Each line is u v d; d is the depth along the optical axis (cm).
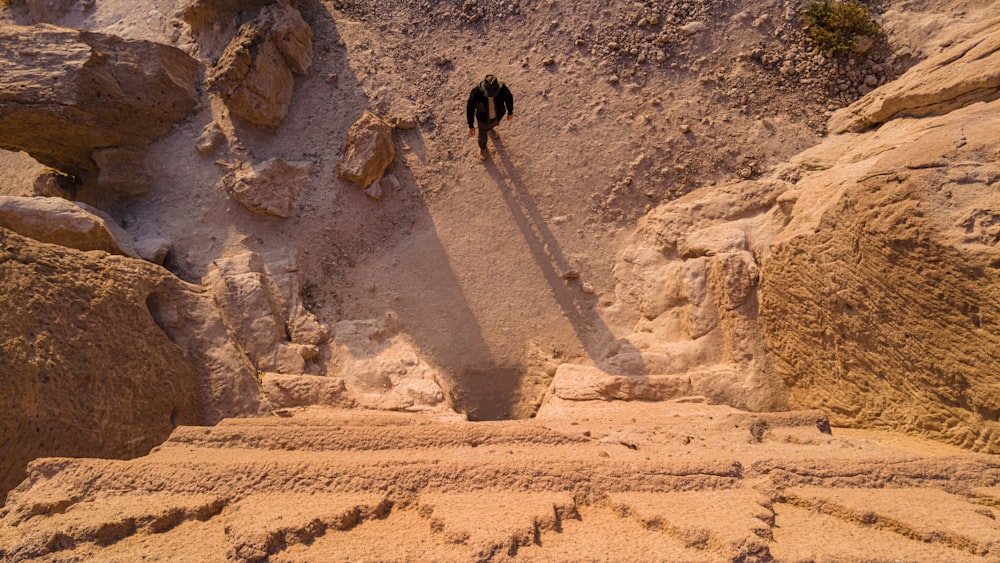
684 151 852
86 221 671
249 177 828
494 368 783
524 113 895
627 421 562
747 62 888
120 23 1052
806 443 503
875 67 859
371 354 771
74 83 791
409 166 877
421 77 925
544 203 851
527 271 822
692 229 799
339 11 972
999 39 666
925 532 313
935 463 396
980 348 505
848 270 605
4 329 488
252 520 315
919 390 563
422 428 455
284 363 727
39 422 490
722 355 741
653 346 759
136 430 566
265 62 858
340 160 860
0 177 1064
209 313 688
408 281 821
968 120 575
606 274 820
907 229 537
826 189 695
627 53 910
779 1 909
